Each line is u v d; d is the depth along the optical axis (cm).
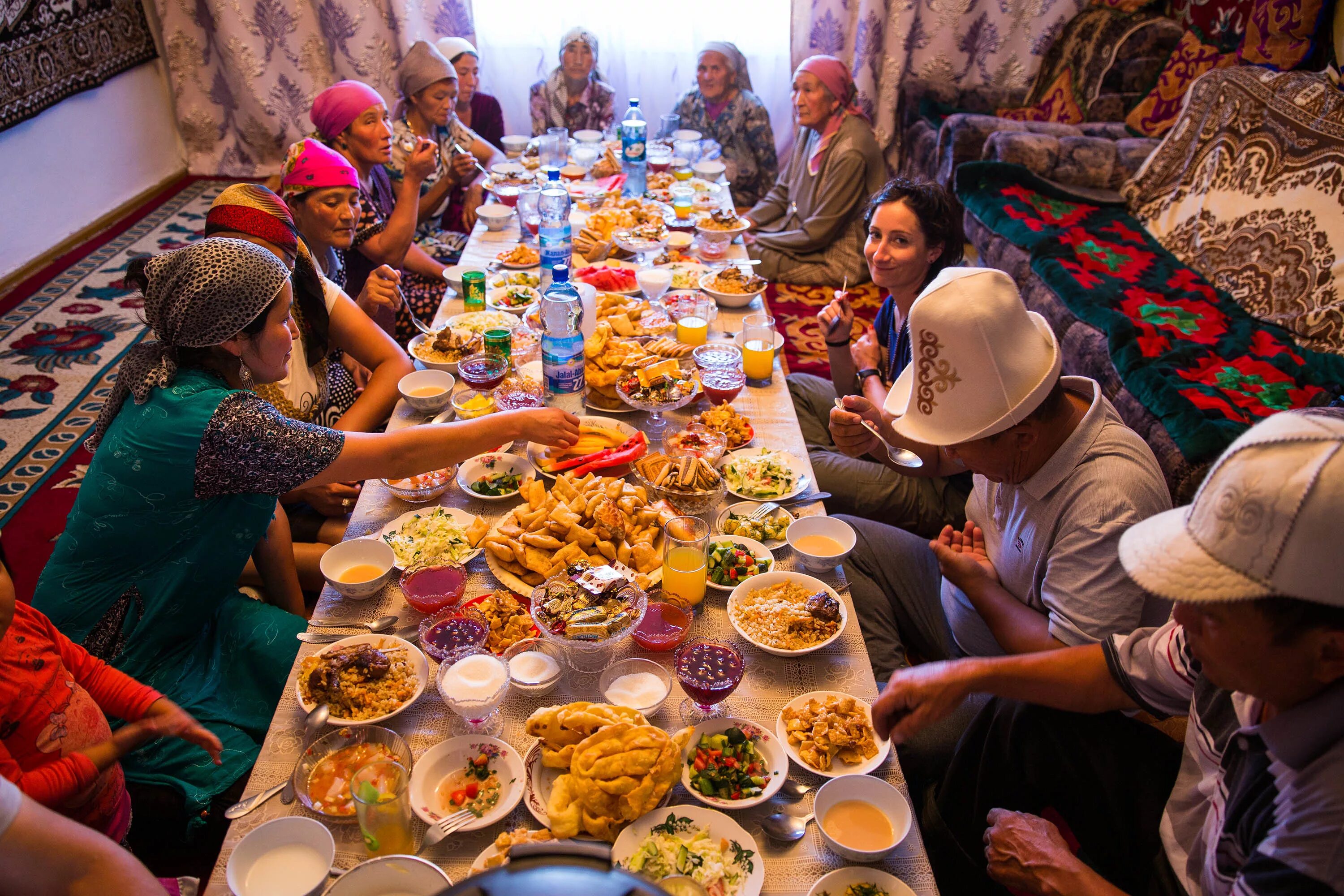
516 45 642
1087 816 165
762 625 168
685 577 167
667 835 129
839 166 486
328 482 187
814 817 133
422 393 245
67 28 523
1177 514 112
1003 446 171
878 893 124
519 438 204
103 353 439
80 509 183
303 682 156
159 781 174
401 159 415
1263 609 100
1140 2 546
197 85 641
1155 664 146
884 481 271
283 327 185
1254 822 117
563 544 181
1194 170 453
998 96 594
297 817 128
